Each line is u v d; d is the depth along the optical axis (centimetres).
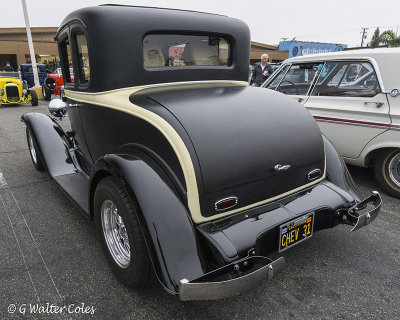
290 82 458
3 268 239
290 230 203
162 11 241
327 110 402
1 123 805
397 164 358
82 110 281
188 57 265
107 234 224
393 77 344
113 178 203
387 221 315
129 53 229
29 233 286
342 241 280
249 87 271
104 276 231
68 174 314
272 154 209
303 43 2462
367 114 363
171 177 189
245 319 196
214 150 187
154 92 230
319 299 213
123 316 197
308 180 236
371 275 237
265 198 211
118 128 231
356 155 384
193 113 199
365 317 198
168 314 199
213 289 162
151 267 193
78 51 266
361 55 372
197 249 176
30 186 392
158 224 175
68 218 313
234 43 282
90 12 223
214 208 189
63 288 219
